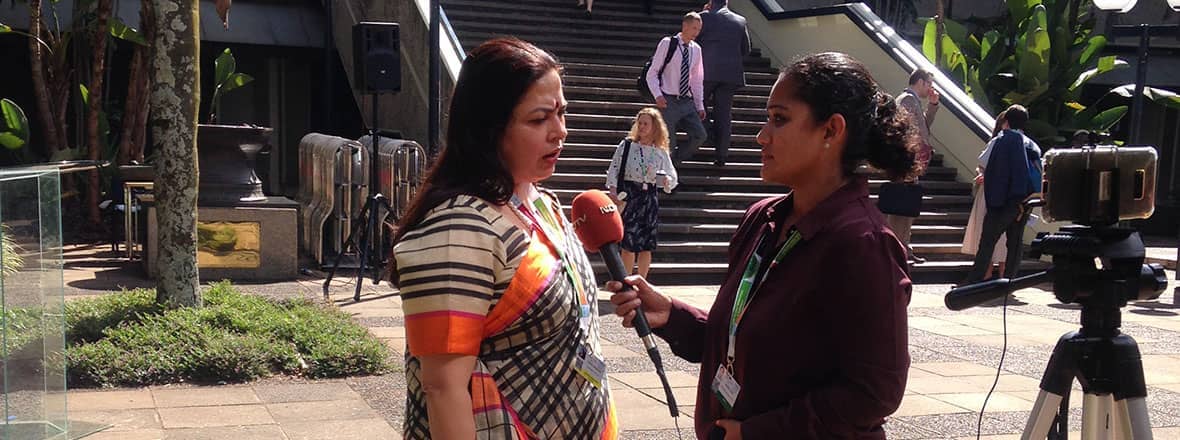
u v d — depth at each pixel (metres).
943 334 8.16
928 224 12.26
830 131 2.26
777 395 2.28
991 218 10.05
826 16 14.80
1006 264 10.36
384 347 6.66
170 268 7.01
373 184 9.30
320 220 10.83
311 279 10.06
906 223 10.47
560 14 15.30
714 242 11.23
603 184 11.57
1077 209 2.66
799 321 2.24
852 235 2.17
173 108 6.93
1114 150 2.62
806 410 2.18
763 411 2.31
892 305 2.15
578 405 2.24
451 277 2.07
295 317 7.02
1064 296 2.70
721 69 11.91
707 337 2.53
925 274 11.28
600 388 2.32
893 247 2.21
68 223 13.37
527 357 2.18
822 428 2.18
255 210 9.91
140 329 6.48
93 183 13.34
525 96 2.17
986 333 8.23
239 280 9.89
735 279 2.50
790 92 2.29
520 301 2.15
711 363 2.50
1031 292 10.66
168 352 6.16
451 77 11.59
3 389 4.26
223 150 9.94
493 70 2.18
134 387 5.88
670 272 10.54
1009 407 5.89
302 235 11.75
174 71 6.91
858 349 2.14
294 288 9.48
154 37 6.93
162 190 7.00
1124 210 2.63
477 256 2.09
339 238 10.99
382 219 10.91
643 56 14.84
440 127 11.86
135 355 6.07
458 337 2.05
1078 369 2.67
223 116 17.03
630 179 8.84
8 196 4.25
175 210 7.00
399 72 9.30
